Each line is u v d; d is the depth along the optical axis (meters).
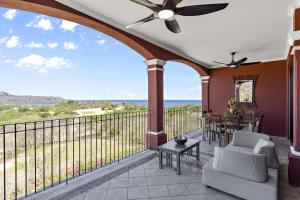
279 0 2.40
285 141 5.12
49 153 5.33
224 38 3.88
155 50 4.14
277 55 5.39
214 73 6.98
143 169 3.21
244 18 2.93
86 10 2.69
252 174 2.16
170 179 2.84
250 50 4.83
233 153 2.32
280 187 2.58
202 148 4.43
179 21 3.04
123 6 2.63
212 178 2.49
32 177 4.41
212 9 2.10
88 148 5.77
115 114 4.03
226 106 6.69
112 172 3.09
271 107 5.86
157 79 4.29
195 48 4.65
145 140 4.47
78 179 2.84
